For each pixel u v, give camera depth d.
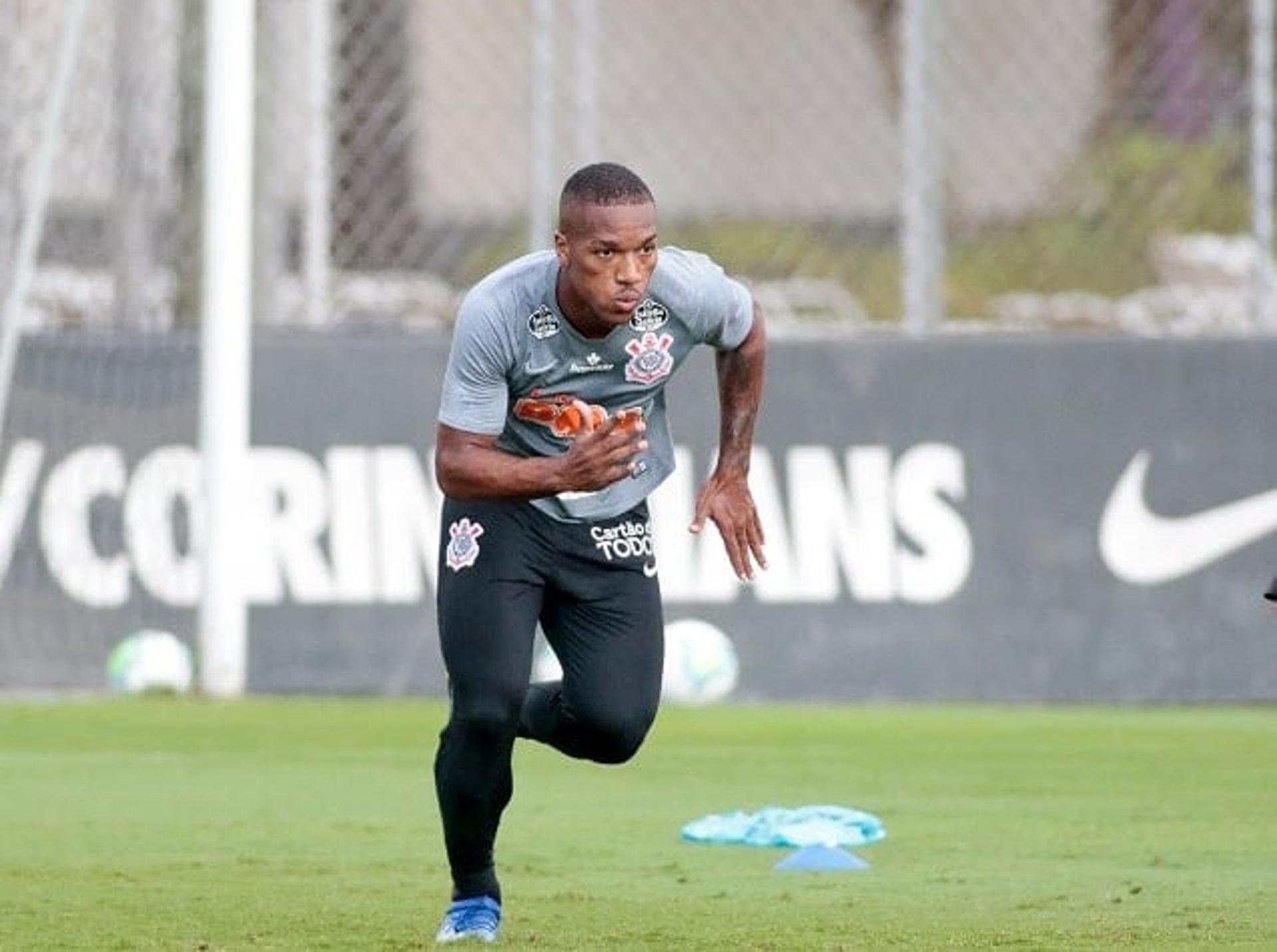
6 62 38.97
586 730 17.27
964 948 17.19
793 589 35.59
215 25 34.34
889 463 35.75
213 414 34.81
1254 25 38.31
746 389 18.12
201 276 37.81
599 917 18.70
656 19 42.88
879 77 42.28
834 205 42.44
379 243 40.53
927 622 35.66
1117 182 42.50
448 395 16.61
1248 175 39.91
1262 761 29.52
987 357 35.84
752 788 27.34
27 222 35.62
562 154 39.91
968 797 26.53
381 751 30.38
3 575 35.88
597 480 15.95
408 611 35.84
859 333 35.91
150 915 18.83
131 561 36.03
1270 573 35.75
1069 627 35.59
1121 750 30.58
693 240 42.81
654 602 17.45
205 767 28.95
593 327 16.66
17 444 35.97
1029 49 42.66
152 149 38.91
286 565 35.88
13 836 23.56
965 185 42.97
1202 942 17.34
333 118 40.25
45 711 34.19
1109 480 35.75
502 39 40.84
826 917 18.66
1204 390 35.81
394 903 19.48
